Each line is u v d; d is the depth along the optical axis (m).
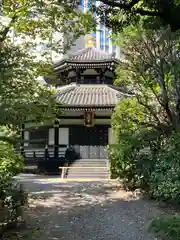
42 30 10.95
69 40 11.23
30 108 6.34
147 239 6.77
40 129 23.52
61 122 23.06
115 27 6.92
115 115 15.27
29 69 9.37
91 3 6.78
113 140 19.78
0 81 6.25
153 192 10.90
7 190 7.69
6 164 7.42
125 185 13.45
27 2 9.63
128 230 7.83
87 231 7.82
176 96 13.47
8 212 7.46
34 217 9.08
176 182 9.48
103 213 9.65
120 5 5.58
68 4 8.85
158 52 13.30
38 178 19.14
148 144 12.66
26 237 6.85
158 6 5.21
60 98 21.98
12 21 9.88
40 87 9.91
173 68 13.15
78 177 19.59
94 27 10.35
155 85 14.17
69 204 10.95
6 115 5.77
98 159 22.59
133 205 10.63
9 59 7.58
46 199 11.71
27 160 23.44
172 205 10.16
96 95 22.72
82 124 23.02
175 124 12.95
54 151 22.89
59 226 8.24
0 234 6.88
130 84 14.55
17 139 6.58
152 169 11.61
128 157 13.12
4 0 9.55
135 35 13.07
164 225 4.88
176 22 4.88
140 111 14.48
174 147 10.62
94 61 22.80
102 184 15.41
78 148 22.92
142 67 13.72
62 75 24.78
